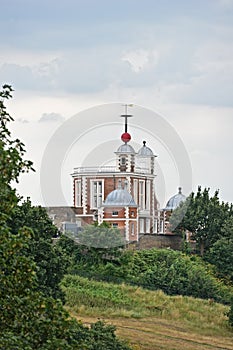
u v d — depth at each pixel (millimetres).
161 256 182625
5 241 41562
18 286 43281
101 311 144750
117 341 83625
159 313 147875
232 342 130000
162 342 122938
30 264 43344
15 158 42656
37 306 43875
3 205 42312
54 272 106375
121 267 173625
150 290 166750
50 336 43594
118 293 156875
